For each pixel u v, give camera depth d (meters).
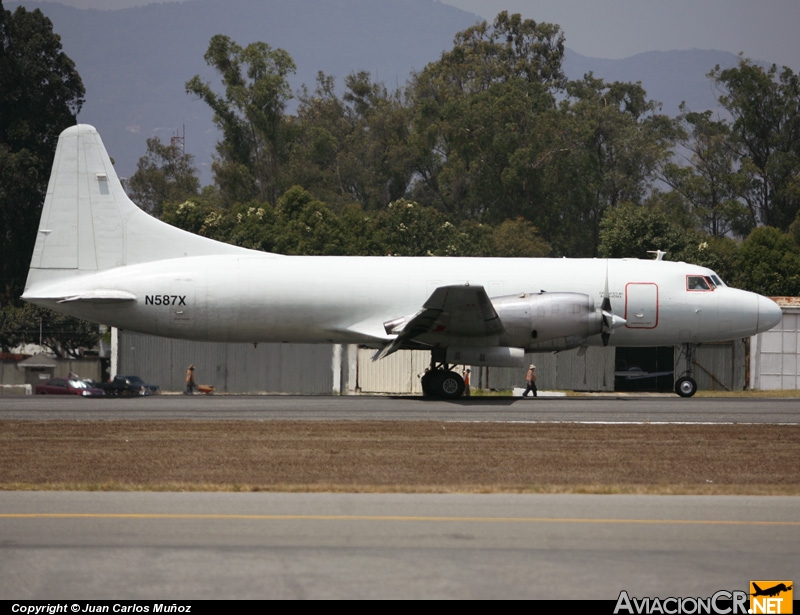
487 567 36.88
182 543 39.78
